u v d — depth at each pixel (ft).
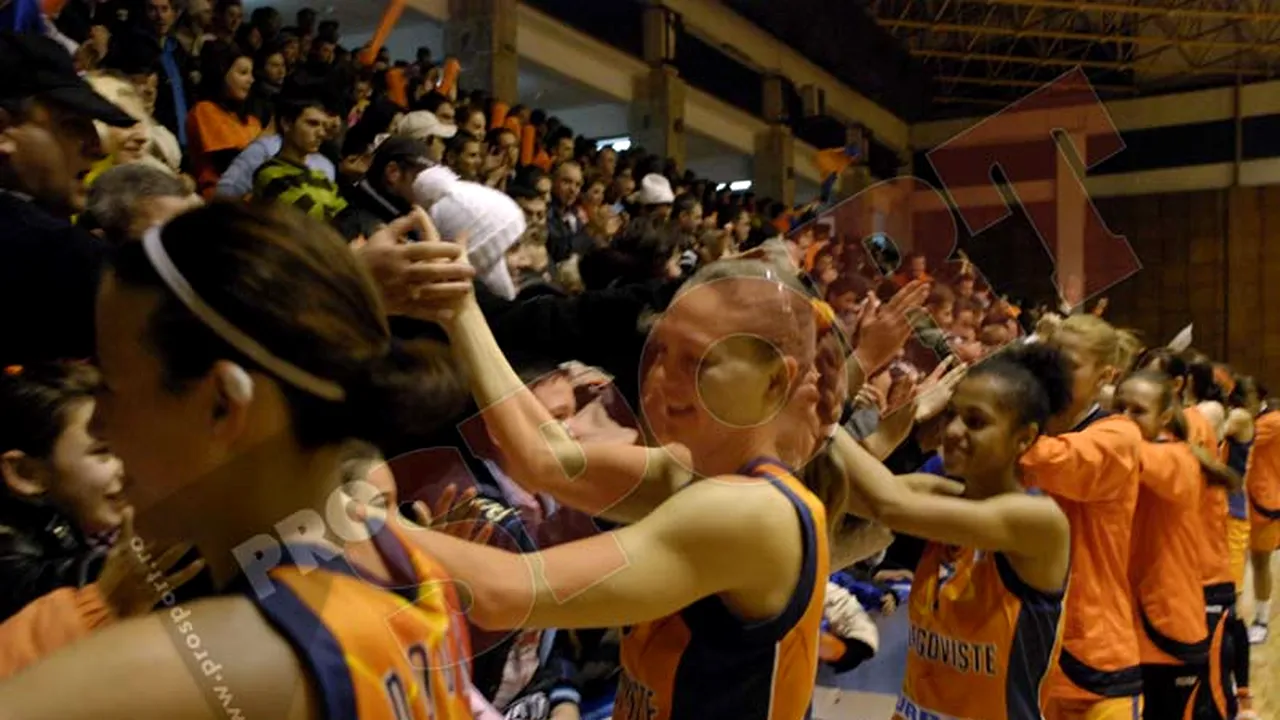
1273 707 13.84
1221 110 41.55
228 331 1.78
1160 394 9.22
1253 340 41.37
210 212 1.90
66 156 5.07
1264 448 18.28
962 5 40.01
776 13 32.76
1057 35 39.99
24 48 4.96
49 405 3.01
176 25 14.16
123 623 1.73
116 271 1.90
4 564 2.92
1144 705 9.42
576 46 28.17
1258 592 18.40
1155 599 9.22
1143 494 9.25
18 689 1.60
